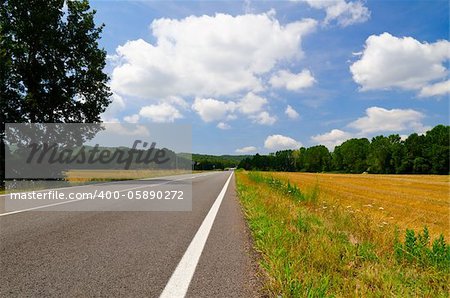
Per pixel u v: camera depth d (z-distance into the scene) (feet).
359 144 397.19
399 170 311.27
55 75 85.40
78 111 91.09
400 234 24.95
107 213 30.19
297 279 12.62
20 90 80.79
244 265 15.10
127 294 11.31
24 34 79.92
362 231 23.62
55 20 85.81
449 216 42.60
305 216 28.30
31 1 81.76
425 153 296.92
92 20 91.30
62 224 24.11
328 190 78.54
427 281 14.74
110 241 19.03
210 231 22.99
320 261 15.53
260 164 582.35
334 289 12.55
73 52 90.48
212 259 16.01
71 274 13.17
